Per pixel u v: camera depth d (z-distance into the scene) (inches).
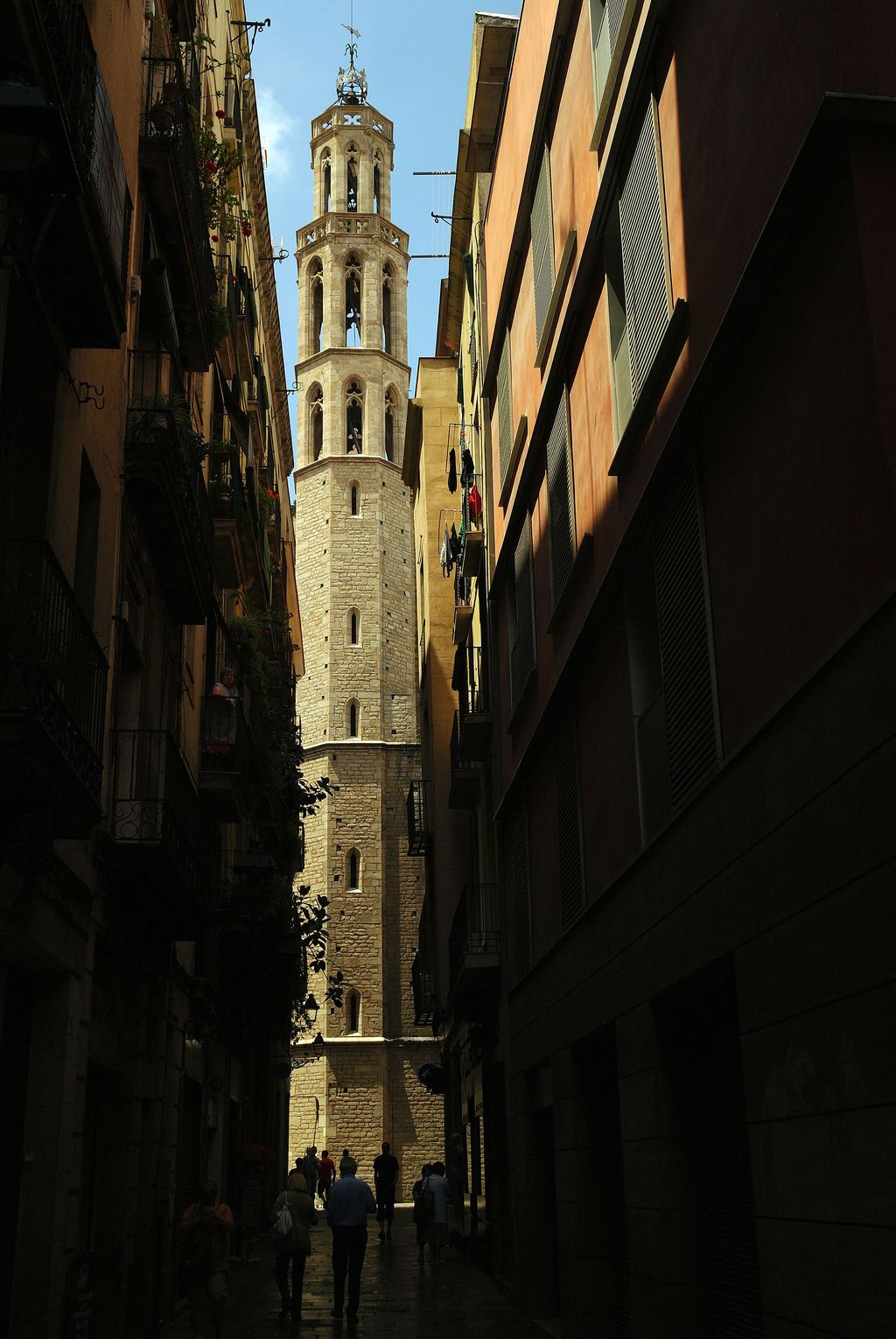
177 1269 645.9
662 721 403.2
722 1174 357.4
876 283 236.4
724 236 318.0
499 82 780.6
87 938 442.3
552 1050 576.4
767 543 292.7
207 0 859.4
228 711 779.4
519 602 677.3
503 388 761.0
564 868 554.9
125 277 440.5
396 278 2632.9
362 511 2421.3
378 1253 1070.4
